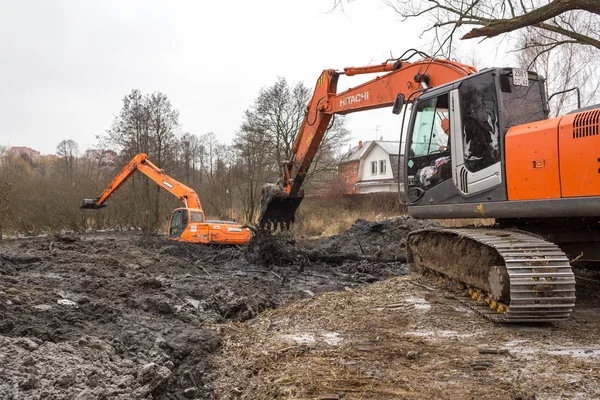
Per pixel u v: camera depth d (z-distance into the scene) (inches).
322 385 159.0
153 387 158.9
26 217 902.4
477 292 262.4
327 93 412.8
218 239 569.6
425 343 201.9
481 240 235.9
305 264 475.5
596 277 294.2
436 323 231.9
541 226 260.7
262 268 458.3
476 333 214.8
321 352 194.7
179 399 167.3
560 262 216.7
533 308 213.2
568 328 219.6
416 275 342.0
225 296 307.0
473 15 354.3
